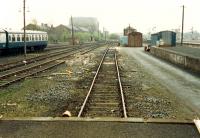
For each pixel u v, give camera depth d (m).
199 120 9.48
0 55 40.12
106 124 9.27
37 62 32.12
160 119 9.76
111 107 12.34
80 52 51.22
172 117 10.85
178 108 12.27
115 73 23.52
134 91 15.88
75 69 26.19
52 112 11.48
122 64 31.00
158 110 11.83
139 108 12.16
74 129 8.83
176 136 8.27
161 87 17.34
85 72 24.14
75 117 10.02
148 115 11.08
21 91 15.70
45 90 16.02
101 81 19.27
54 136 8.27
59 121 9.59
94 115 11.08
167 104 12.98
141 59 37.53
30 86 17.25
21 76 21.16
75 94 15.02
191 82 19.12
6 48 40.25
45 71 24.48
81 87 16.98
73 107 12.30
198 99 14.11
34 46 50.56
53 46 74.69
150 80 19.92
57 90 16.00
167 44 53.62
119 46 81.19
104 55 43.41
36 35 50.25
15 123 9.41
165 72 24.28
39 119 9.77
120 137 8.19
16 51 44.81
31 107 12.30
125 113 10.75
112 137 8.19
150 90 16.30
